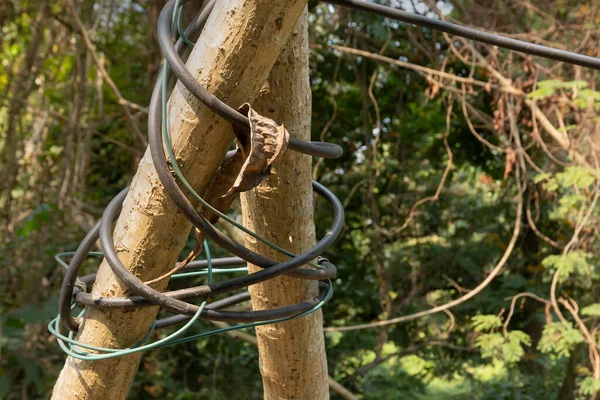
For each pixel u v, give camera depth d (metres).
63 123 5.30
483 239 5.38
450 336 5.35
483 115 4.77
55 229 4.52
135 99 5.26
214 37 0.90
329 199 1.18
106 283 1.03
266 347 1.31
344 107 5.36
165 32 0.93
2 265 4.11
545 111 3.83
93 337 1.05
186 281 4.46
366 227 5.28
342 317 5.42
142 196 0.97
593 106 3.43
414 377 5.66
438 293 5.58
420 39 4.62
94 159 5.52
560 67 3.70
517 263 4.94
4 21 4.85
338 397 5.04
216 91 0.91
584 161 3.33
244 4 0.88
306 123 1.13
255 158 0.86
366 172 5.36
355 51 3.86
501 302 4.80
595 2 3.76
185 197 0.92
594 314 3.42
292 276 1.02
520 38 3.82
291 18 0.89
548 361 4.95
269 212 1.17
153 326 1.09
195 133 0.92
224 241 0.93
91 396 1.08
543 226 4.88
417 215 5.36
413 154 5.48
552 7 4.19
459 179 5.85
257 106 1.09
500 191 5.36
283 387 1.35
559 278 3.54
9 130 4.73
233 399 4.66
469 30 1.26
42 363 4.45
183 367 4.80
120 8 5.46
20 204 4.95
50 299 3.88
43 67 5.11
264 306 1.28
